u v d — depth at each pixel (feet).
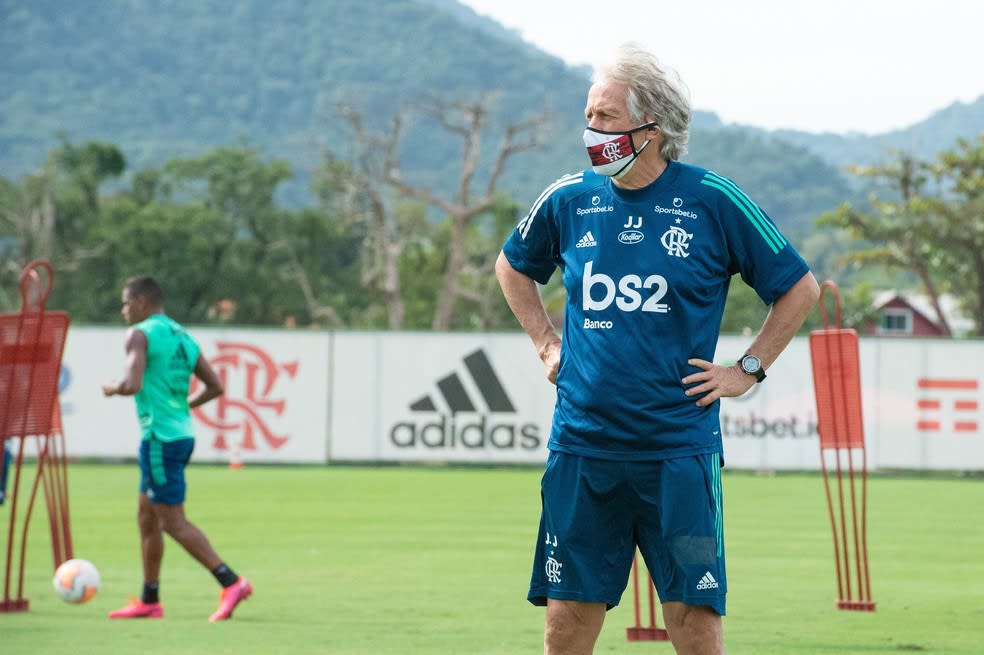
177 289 625.41
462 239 547.49
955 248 532.32
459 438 242.17
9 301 596.70
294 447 241.76
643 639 74.33
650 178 43.14
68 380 236.43
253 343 241.76
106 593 94.89
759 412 233.96
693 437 42.34
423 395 242.37
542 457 241.55
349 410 242.37
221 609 82.64
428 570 109.29
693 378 42.34
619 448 42.45
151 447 82.33
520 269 46.65
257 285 643.45
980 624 80.94
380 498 185.57
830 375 85.46
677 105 42.70
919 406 231.91
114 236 615.98
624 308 42.45
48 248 609.01
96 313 611.47
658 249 42.47
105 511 162.20
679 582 42.45
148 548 83.41
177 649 71.51
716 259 42.93
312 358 242.17
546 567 44.37
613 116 42.52
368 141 549.13
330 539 134.10
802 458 233.35
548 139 548.72
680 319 42.42
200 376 86.22
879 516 164.35
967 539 138.00
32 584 99.45
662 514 42.14
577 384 43.11
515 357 242.17
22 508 166.09
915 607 89.04
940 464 231.09
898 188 544.62
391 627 79.56
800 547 129.39
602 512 43.14
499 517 158.61
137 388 80.74
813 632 77.97
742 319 588.50
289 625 80.12
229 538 135.13
